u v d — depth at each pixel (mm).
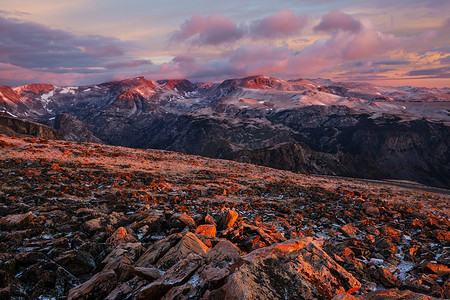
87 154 32812
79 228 9000
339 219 14734
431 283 6602
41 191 14164
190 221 9945
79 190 15695
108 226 9070
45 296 5492
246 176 33625
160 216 10984
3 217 8656
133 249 7293
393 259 8477
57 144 37719
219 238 8641
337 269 5320
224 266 5852
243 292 4156
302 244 6512
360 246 9102
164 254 6703
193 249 6695
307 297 4430
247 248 8242
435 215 19500
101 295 5449
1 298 4969
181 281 5250
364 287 6285
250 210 15648
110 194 15500
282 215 14773
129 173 23500
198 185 23609
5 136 37000
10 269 5902
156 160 38094
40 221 9031
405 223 15062
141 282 5695
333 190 27859
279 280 4699
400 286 6543
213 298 4477
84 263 6586
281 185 27969
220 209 14781
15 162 22156
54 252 6738
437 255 9203
